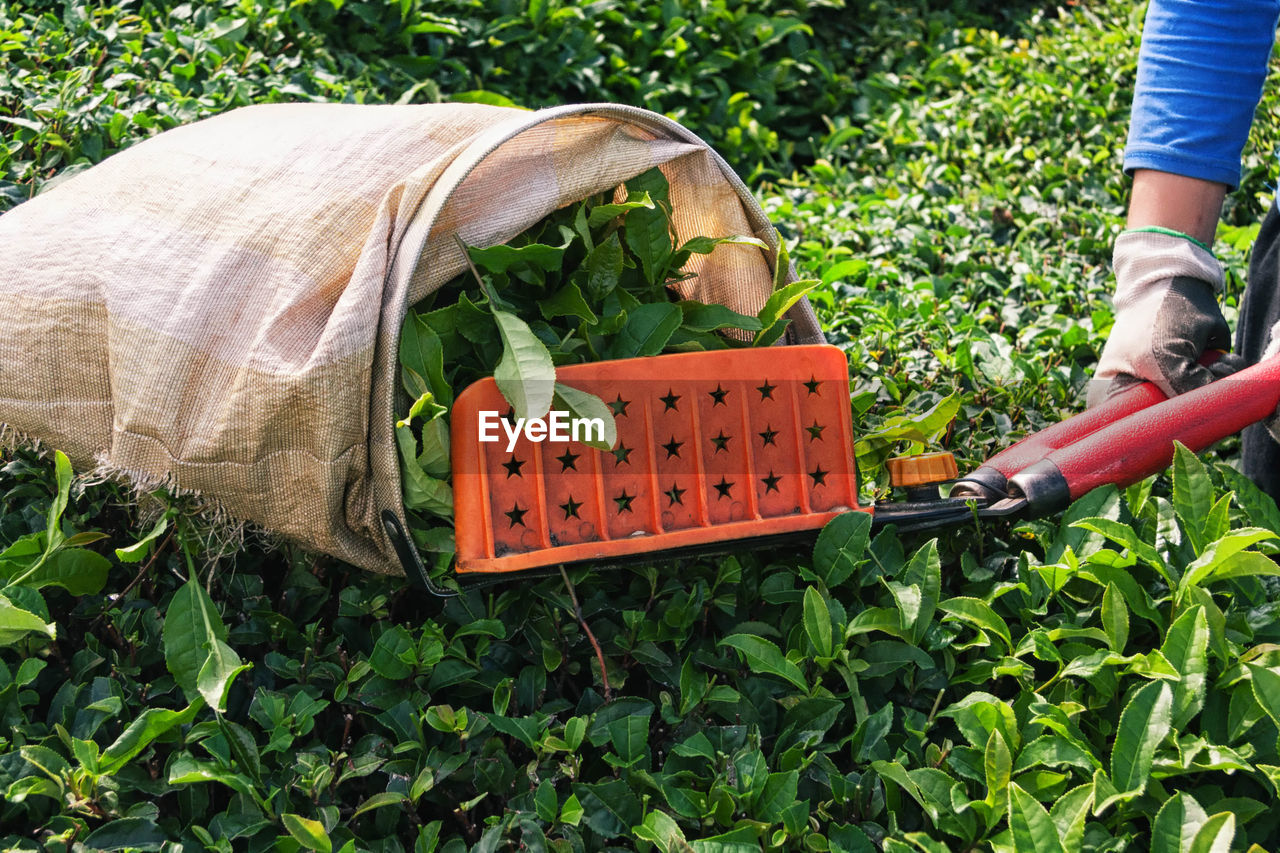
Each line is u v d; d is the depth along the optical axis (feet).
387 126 5.81
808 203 12.52
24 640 5.43
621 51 14.57
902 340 9.20
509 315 5.33
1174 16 6.75
